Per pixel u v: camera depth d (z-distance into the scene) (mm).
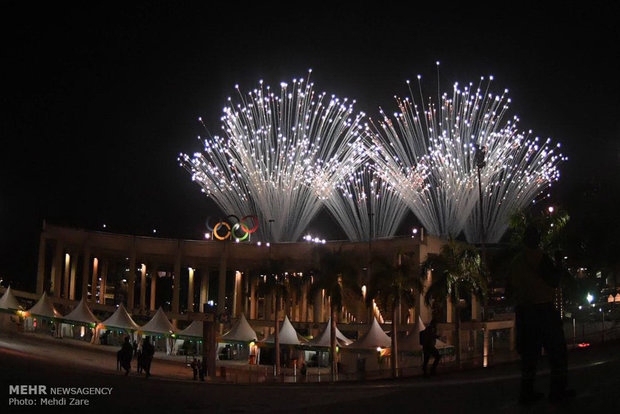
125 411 10953
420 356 42500
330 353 46531
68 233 71125
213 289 97000
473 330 48125
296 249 62062
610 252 47500
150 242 68562
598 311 45000
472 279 39625
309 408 9391
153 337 57688
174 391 14703
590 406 7012
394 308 41469
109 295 96625
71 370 20172
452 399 8766
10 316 60469
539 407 7316
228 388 16578
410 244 54156
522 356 7848
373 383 19422
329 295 44000
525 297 7867
